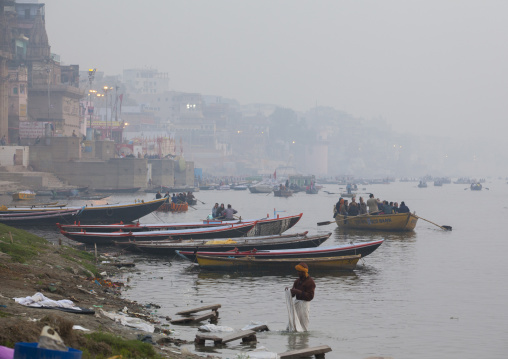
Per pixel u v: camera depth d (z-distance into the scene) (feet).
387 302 80.23
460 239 157.79
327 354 56.75
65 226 136.87
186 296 81.15
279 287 88.02
